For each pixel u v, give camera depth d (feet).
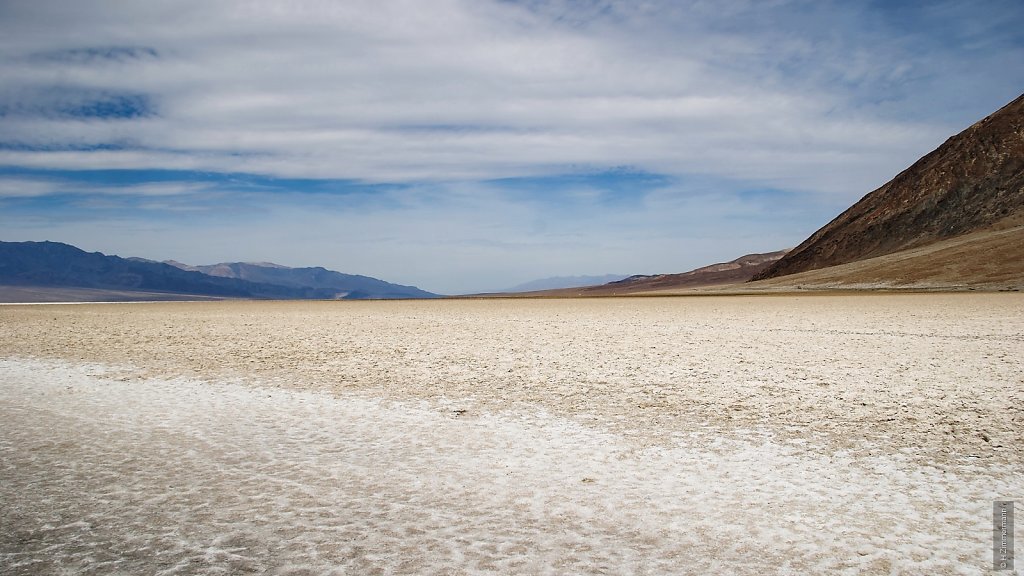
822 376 56.03
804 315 145.07
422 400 46.83
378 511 24.90
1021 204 428.56
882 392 48.39
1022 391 47.98
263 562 20.48
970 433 36.45
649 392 49.37
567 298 366.43
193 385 53.42
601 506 25.50
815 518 24.26
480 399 47.09
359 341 90.22
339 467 30.66
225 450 33.63
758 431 37.52
